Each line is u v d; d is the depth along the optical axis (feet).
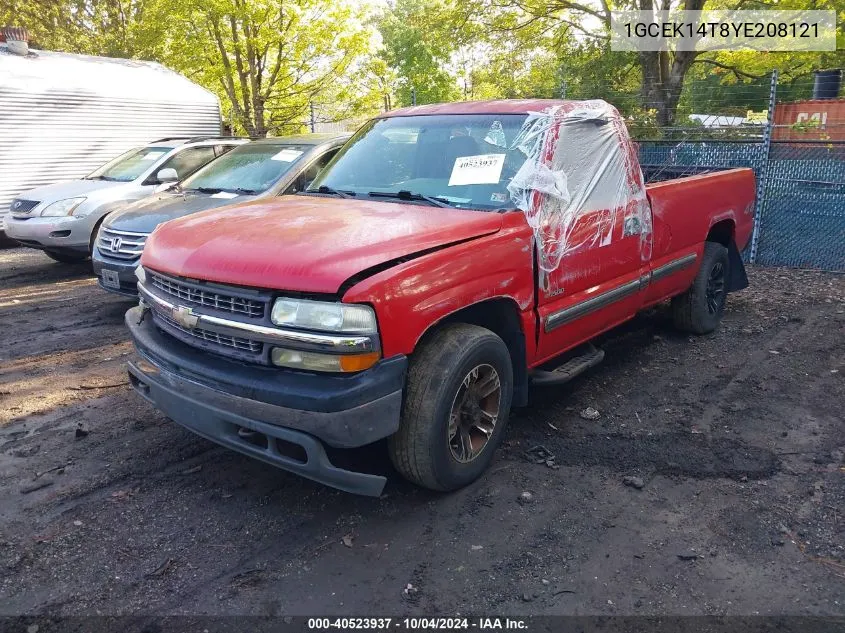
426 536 10.82
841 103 41.06
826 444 13.85
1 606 9.21
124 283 21.97
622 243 15.21
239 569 10.03
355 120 57.06
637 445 13.87
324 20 51.13
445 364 10.91
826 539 10.73
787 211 31.12
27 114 40.34
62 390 16.88
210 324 10.70
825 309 23.95
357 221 11.66
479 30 60.75
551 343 13.69
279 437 10.03
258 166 24.71
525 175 13.07
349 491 10.25
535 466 13.02
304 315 9.82
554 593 9.51
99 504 11.68
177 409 11.34
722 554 10.36
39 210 29.30
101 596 9.43
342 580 9.80
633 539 10.73
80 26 77.05
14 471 12.80
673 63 54.29
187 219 13.20
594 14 56.80
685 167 23.90
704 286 20.11
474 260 11.39
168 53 56.70
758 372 17.90
